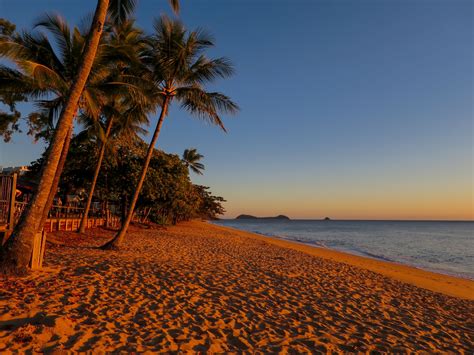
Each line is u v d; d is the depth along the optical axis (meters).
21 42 10.60
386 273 15.02
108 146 18.38
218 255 14.27
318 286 9.26
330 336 5.42
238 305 6.64
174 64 12.94
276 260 14.19
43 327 4.29
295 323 5.91
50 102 13.37
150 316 5.45
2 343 3.83
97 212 29.89
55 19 11.36
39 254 7.73
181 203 33.84
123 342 4.31
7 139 16.47
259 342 4.91
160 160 27.00
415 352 5.10
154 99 13.15
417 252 31.03
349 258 20.80
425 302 8.83
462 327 6.77
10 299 5.22
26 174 22.66
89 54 7.36
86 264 8.84
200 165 45.28
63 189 26.09
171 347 4.33
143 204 27.83
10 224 8.74
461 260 25.44
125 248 13.52
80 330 4.48
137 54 13.02
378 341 5.42
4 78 11.08
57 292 5.94
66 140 11.36
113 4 9.85
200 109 13.66
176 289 7.30
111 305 5.70
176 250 14.68
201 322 5.46
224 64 13.48
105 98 12.28
